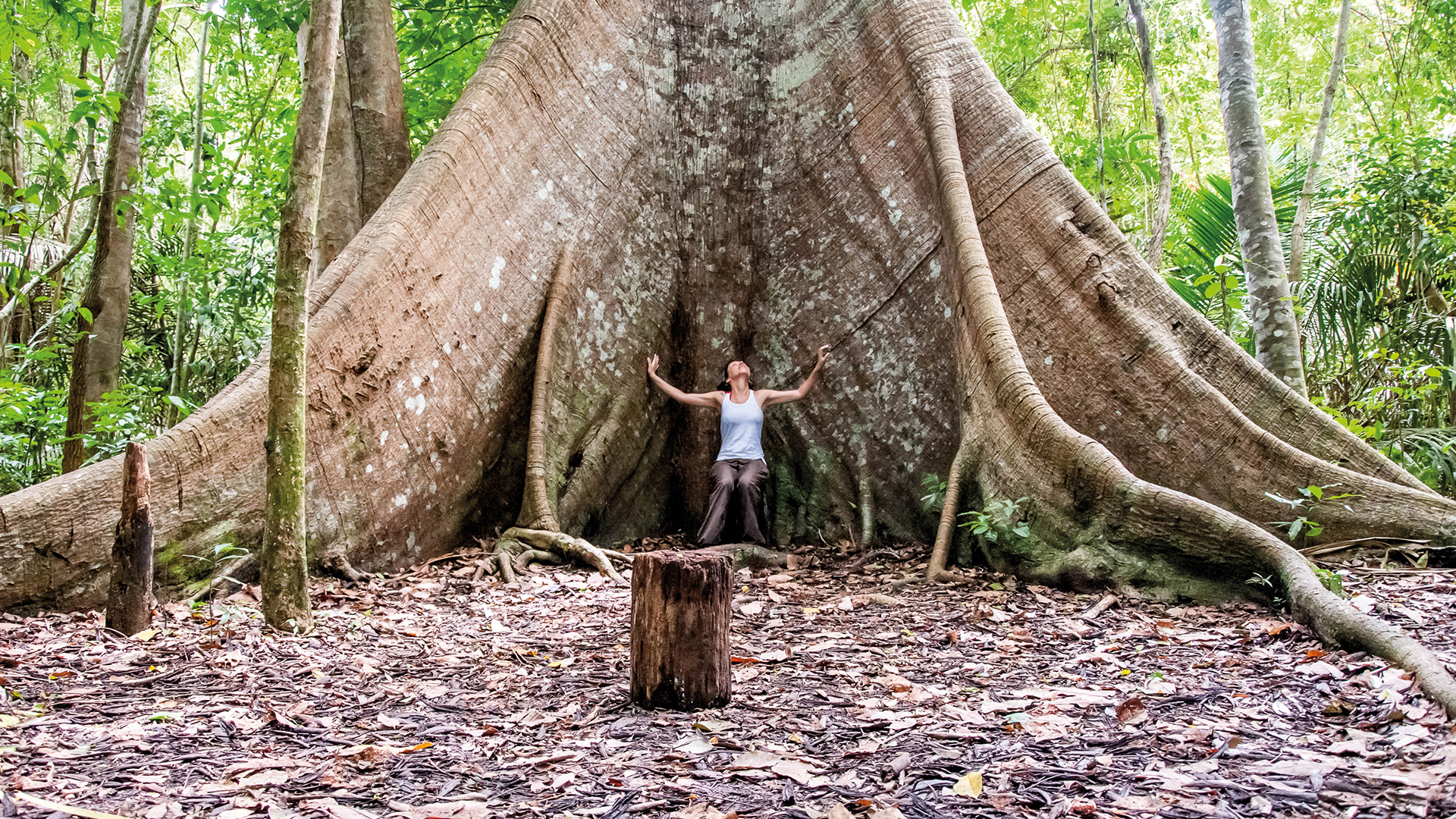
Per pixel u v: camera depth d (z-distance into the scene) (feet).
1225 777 7.91
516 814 7.43
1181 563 17.35
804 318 26.78
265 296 41.22
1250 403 22.39
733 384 25.32
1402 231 29.66
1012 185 24.77
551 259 24.75
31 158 37.35
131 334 42.73
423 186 22.17
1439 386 26.35
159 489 17.34
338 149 26.73
